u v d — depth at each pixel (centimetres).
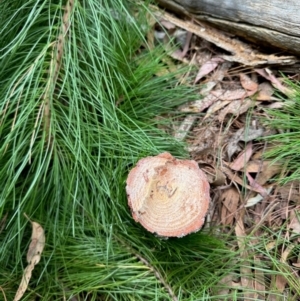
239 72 62
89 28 55
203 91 62
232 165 57
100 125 56
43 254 53
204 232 54
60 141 53
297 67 60
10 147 54
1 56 53
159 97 61
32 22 51
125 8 58
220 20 62
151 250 53
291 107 57
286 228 53
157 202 49
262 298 50
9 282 52
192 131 60
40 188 54
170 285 51
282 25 57
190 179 49
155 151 55
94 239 53
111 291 50
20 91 50
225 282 51
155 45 66
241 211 55
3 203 49
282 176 55
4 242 53
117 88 59
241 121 59
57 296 52
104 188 53
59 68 53
